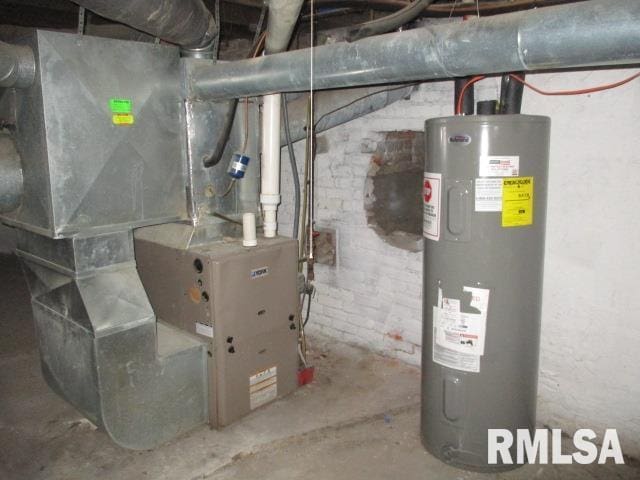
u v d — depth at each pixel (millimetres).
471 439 2121
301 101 2791
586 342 2275
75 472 2186
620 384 2209
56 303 2289
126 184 2219
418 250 2867
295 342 2746
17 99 2053
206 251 2406
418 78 1747
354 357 3170
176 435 2408
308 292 2861
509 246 1945
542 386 2453
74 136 2018
